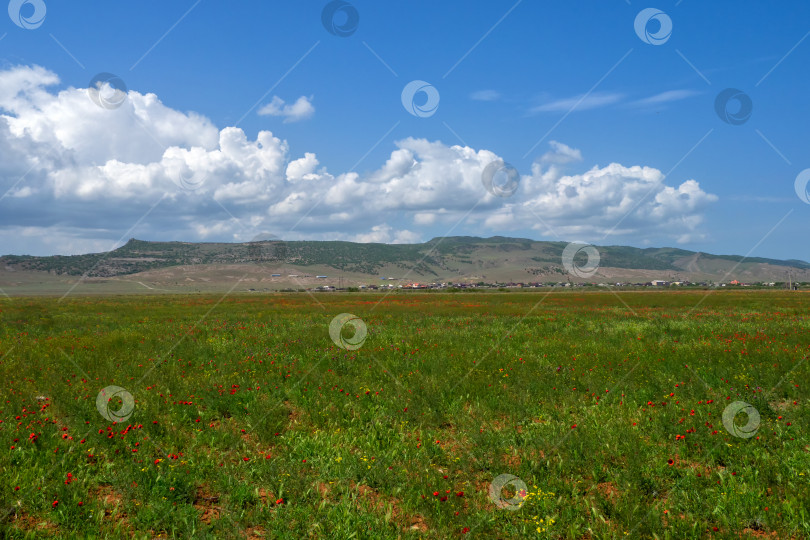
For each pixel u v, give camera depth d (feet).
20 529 16.71
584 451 22.84
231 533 16.31
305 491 19.36
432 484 19.60
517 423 28.25
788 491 18.54
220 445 24.62
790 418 27.22
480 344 58.90
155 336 67.36
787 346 52.03
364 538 16.35
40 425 26.13
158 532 16.92
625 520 16.81
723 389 33.53
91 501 18.57
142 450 23.18
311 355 50.21
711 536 16.01
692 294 293.84
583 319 102.78
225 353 51.93
